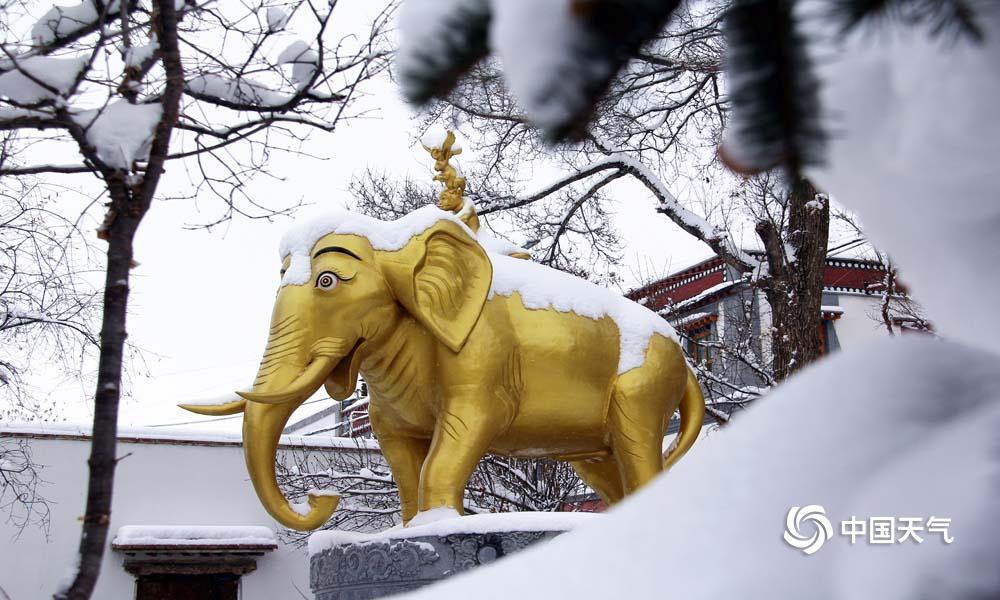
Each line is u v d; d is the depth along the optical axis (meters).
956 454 0.98
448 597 1.07
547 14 0.98
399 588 4.49
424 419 5.03
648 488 1.08
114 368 3.06
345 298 4.80
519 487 12.89
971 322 1.13
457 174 5.50
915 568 0.92
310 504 4.90
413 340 4.92
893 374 1.07
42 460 13.10
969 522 0.92
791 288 10.09
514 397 4.96
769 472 1.01
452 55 1.10
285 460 13.46
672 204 10.70
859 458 1.01
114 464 2.97
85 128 3.41
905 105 1.02
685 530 1.00
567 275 5.38
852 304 15.90
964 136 1.01
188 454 14.15
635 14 0.98
